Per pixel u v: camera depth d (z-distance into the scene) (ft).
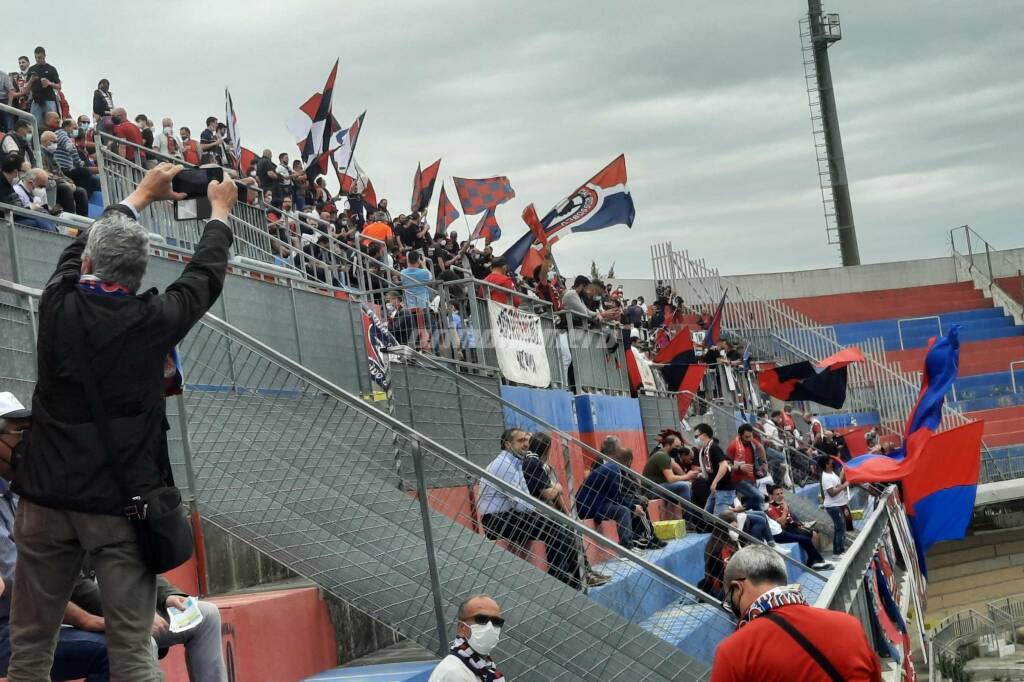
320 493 26.68
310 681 22.90
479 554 26.84
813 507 70.44
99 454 12.06
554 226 66.23
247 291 37.32
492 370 47.32
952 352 66.59
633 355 68.08
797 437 85.87
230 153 60.23
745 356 95.30
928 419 66.54
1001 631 91.15
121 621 12.19
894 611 42.34
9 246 28.02
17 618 12.70
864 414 111.96
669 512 49.37
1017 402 123.24
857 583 32.07
